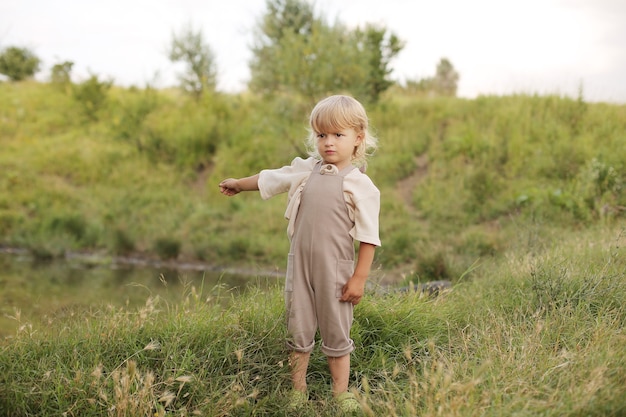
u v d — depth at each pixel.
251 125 16.31
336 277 2.74
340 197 2.73
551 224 9.23
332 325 2.76
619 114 13.28
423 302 3.78
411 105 16.98
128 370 2.37
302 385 2.83
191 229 12.31
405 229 10.73
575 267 4.07
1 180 14.53
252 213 12.87
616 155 11.27
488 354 2.74
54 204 13.80
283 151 14.77
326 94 14.02
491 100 15.98
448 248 8.70
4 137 16.95
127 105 18.27
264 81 17.05
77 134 17.27
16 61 21.94
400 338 3.34
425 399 2.35
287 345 2.87
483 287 4.48
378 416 2.42
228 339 2.91
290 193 2.91
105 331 2.97
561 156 11.97
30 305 6.22
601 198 9.93
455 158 13.27
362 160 2.95
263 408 2.52
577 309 3.24
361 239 2.71
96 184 14.94
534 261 4.32
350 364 3.16
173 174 15.37
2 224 12.69
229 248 10.89
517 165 12.30
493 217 11.01
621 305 3.32
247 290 4.26
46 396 2.40
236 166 14.98
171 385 2.51
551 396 2.14
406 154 14.03
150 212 13.48
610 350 2.54
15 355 2.74
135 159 16.03
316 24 14.83
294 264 2.81
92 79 18.31
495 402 2.22
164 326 3.13
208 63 19.31
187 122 17.00
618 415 2.03
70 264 10.27
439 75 22.34
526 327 3.16
